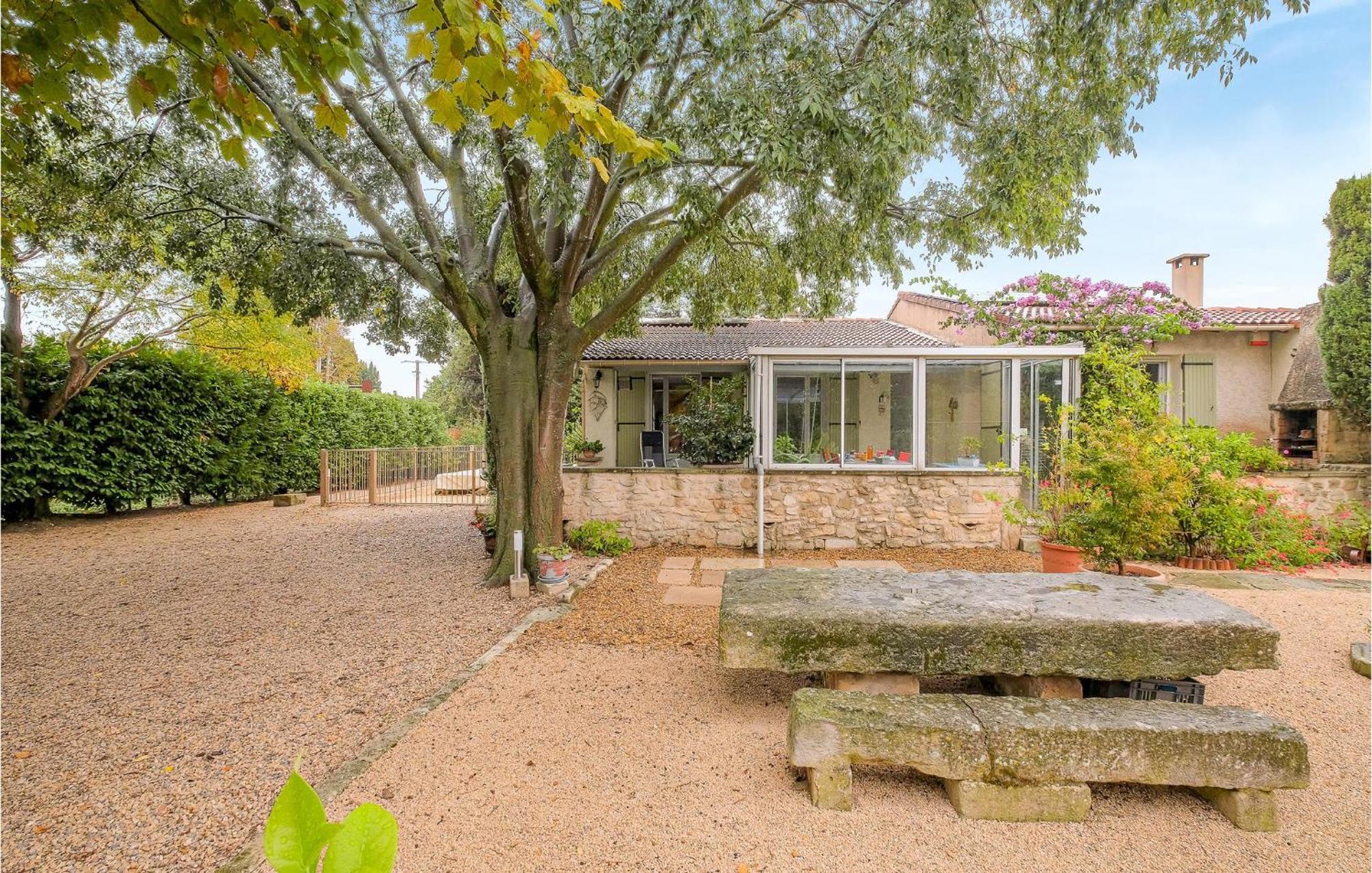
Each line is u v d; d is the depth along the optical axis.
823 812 2.56
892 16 5.15
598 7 5.20
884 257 7.39
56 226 6.80
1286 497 8.53
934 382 8.84
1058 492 6.27
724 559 7.81
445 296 6.52
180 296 11.61
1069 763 2.47
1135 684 3.10
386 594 6.20
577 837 2.40
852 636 3.00
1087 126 5.56
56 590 6.41
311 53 2.80
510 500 6.57
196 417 12.52
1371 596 5.88
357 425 18.38
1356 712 3.50
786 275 8.48
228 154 3.16
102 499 11.26
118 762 3.01
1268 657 2.83
